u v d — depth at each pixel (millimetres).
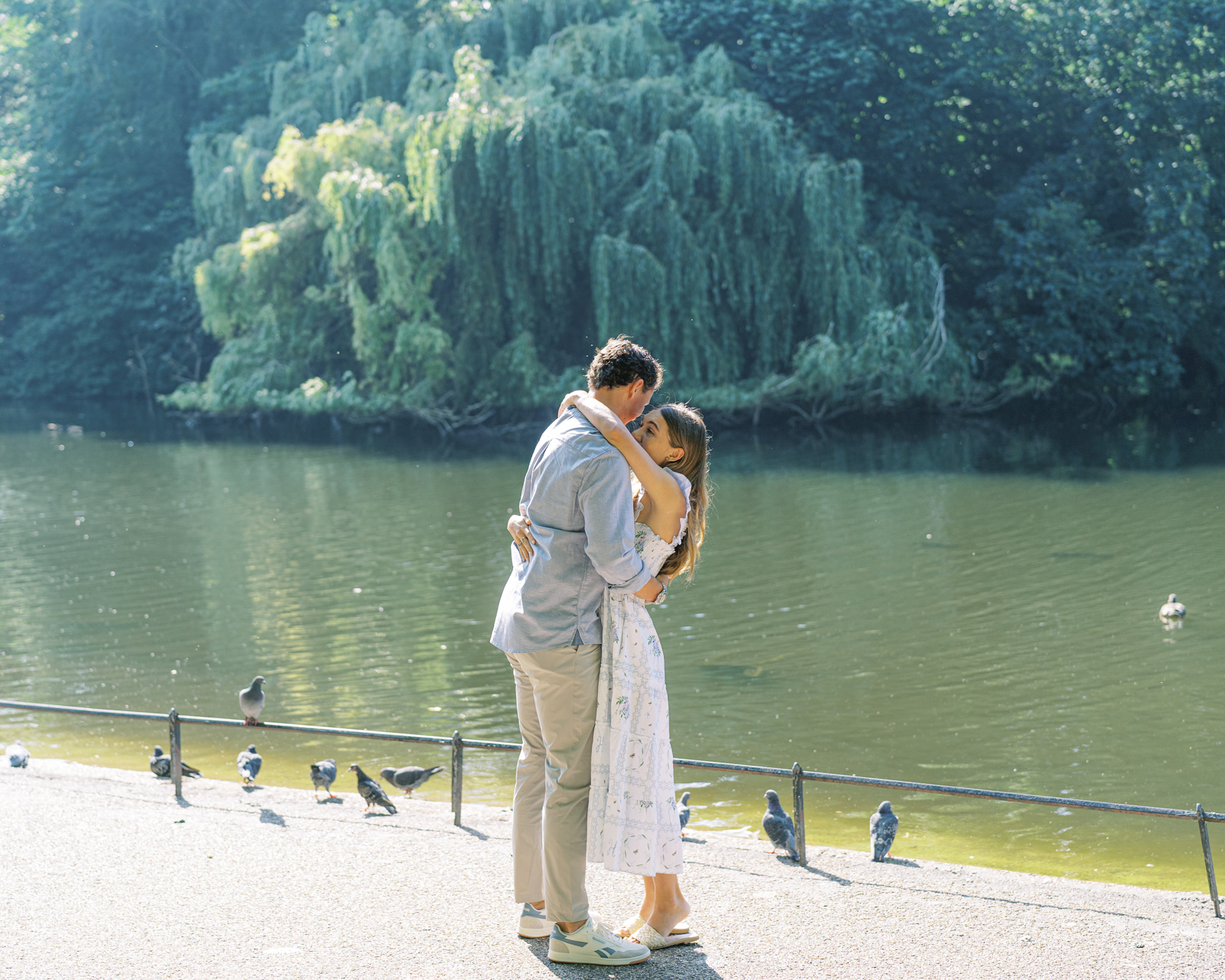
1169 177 36344
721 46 35781
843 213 33281
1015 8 40188
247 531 21984
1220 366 38906
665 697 3939
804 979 3895
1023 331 37062
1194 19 38031
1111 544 18875
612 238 31859
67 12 52969
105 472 30359
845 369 32469
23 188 52094
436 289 36469
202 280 36875
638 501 3979
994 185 42312
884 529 20516
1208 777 9781
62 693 12680
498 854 5086
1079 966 4016
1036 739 10758
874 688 12305
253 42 49938
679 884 4816
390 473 28891
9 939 4180
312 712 11945
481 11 41812
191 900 4543
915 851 8523
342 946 4117
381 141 35125
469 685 12734
